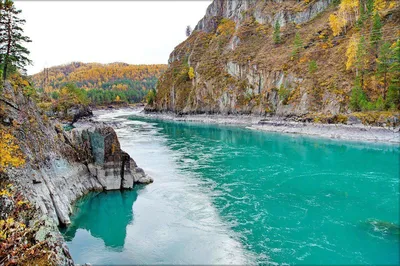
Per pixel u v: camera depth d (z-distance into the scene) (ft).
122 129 330.54
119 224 93.50
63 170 109.40
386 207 98.53
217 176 140.97
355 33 293.64
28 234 56.95
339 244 77.61
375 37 262.26
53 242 57.57
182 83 495.82
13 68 125.08
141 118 479.82
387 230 83.46
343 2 314.14
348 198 107.34
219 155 187.21
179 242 81.35
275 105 327.88
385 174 133.80
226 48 479.00
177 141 245.24
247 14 509.35
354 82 253.24
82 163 123.85
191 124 383.45
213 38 540.11
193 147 216.95
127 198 114.93
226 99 397.80
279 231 85.56
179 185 129.08
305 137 237.86
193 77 482.69
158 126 361.30
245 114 366.84
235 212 99.40
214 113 413.59
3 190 63.52
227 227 89.10
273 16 456.86
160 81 568.82
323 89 277.85
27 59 125.49
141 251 77.46
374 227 85.40
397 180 124.88
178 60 593.42
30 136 96.99
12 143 83.25
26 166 82.94
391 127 204.33
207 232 86.53
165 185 129.39
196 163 167.84
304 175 136.67
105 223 94.43
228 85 404.98
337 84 268.82
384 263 68.74
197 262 71.61
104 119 418.31
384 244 76.59
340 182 124.77
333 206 100.99
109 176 122.01
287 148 201.46
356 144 200.03
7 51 116.98
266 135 261.85
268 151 194.39
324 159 166.30
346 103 251.60
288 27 414.62
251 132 285.64
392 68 223.30
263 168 151.84
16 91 105.40
